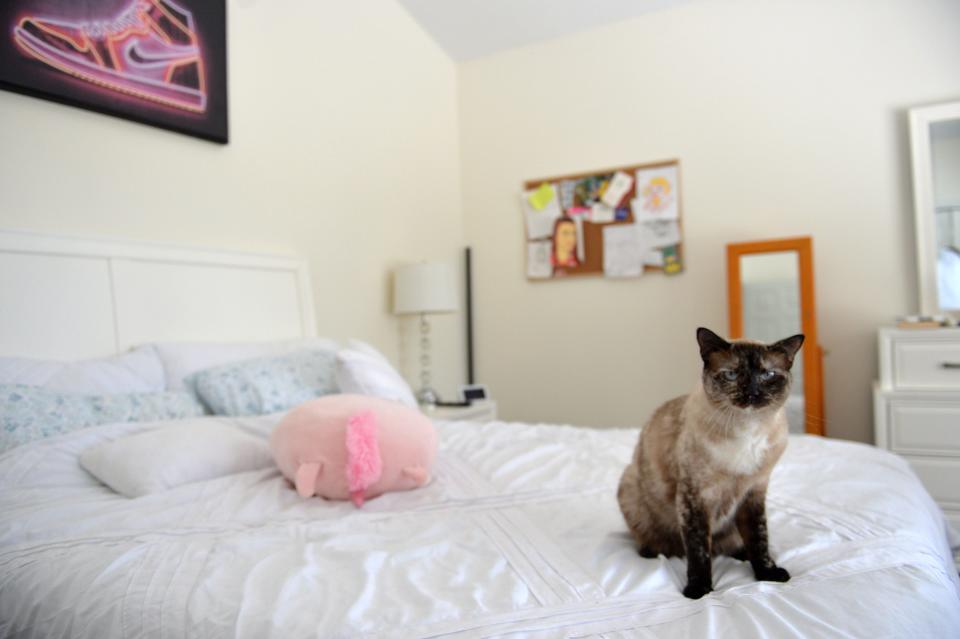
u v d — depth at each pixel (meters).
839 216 2.95
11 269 1.57
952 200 2.68
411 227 3.37
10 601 0.92
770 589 0.81
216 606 0.78
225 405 1.68
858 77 2.91
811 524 1.03
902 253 2.83
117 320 1.80
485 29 3.54
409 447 1.37
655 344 3.38
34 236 1.61
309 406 1.40
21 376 1.50
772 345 0.88
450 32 3.57
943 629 0.70
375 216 3.05
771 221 3.09
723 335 3.20
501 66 3.81
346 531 1.08
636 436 1.83
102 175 1.81
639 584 0.84
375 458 1.28
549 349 3.68
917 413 2.41
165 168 1.99
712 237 3.22
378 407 1.42
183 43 2.01
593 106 3.53
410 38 3.40
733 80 3.17
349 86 2.87
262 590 0.82
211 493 1.26
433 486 1.39
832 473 1.35
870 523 1.02
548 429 2.00
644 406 3.41
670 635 0.69
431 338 3.51
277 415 1.64
